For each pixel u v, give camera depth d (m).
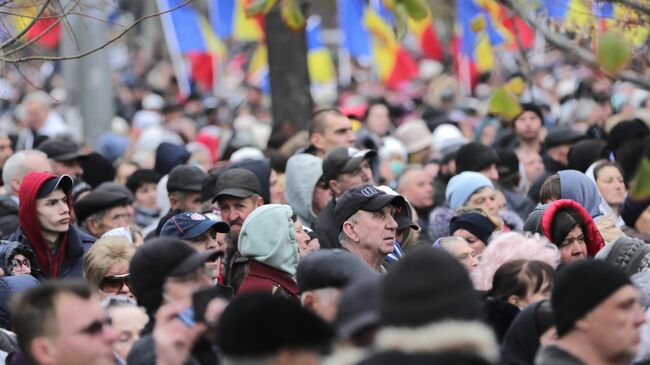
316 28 53.25
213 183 24.64
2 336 16.31
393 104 50.94
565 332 13.21
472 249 20.59
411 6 14.03
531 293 15.80
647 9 14.09
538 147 32.75
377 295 12.12
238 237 20.11
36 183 22.00
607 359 13.12
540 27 14.12
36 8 20.12
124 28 19.64
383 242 19.70
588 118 38.91
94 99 44.03
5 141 30.78
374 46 50.22
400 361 10.64
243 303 11.92
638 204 22.38
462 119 42.22
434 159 34.25
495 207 25.42
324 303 15.01
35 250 22.14
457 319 10.77
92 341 13.02
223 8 46.56
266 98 57.56
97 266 19.03
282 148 31.78
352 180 24.12
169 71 68.81
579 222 19.70
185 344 13.88
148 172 29.53
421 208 28.17
